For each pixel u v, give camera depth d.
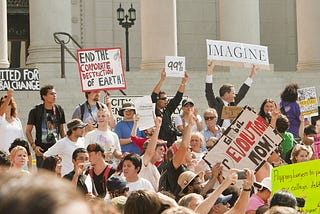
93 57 22.03
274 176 12.86
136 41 44.53
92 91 21.92
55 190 2.20
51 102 20.23
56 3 33.50
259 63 24.81
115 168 16.52
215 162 14.09
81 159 14.10
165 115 22.08
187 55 45.97
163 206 8.25
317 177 13.48
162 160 18.55
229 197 11.96
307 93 24.14
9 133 19.23
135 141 20.05
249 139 14.10
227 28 36.03
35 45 33.34
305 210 13.39
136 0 44.75
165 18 34.00
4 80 24.62
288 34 46.88
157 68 33.81
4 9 31.81
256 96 34.56
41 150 19.98
